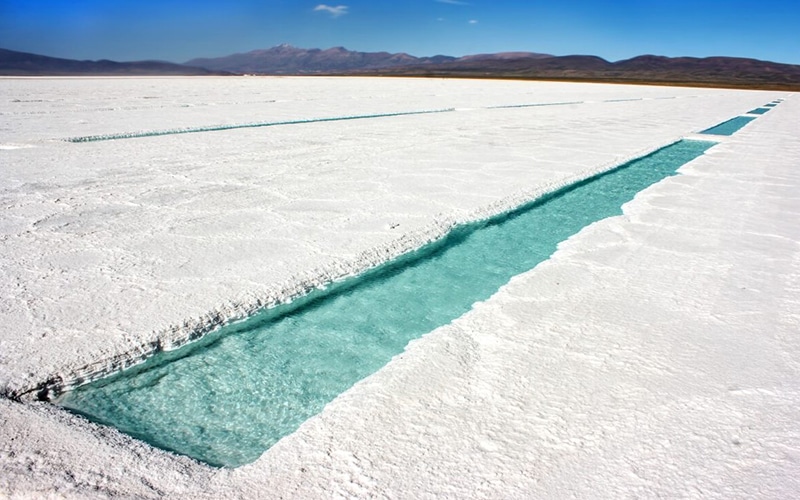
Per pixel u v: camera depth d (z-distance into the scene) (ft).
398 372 5.34
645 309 6.81
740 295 7.27
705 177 15.90
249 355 5.98
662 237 9.91
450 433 4.38
